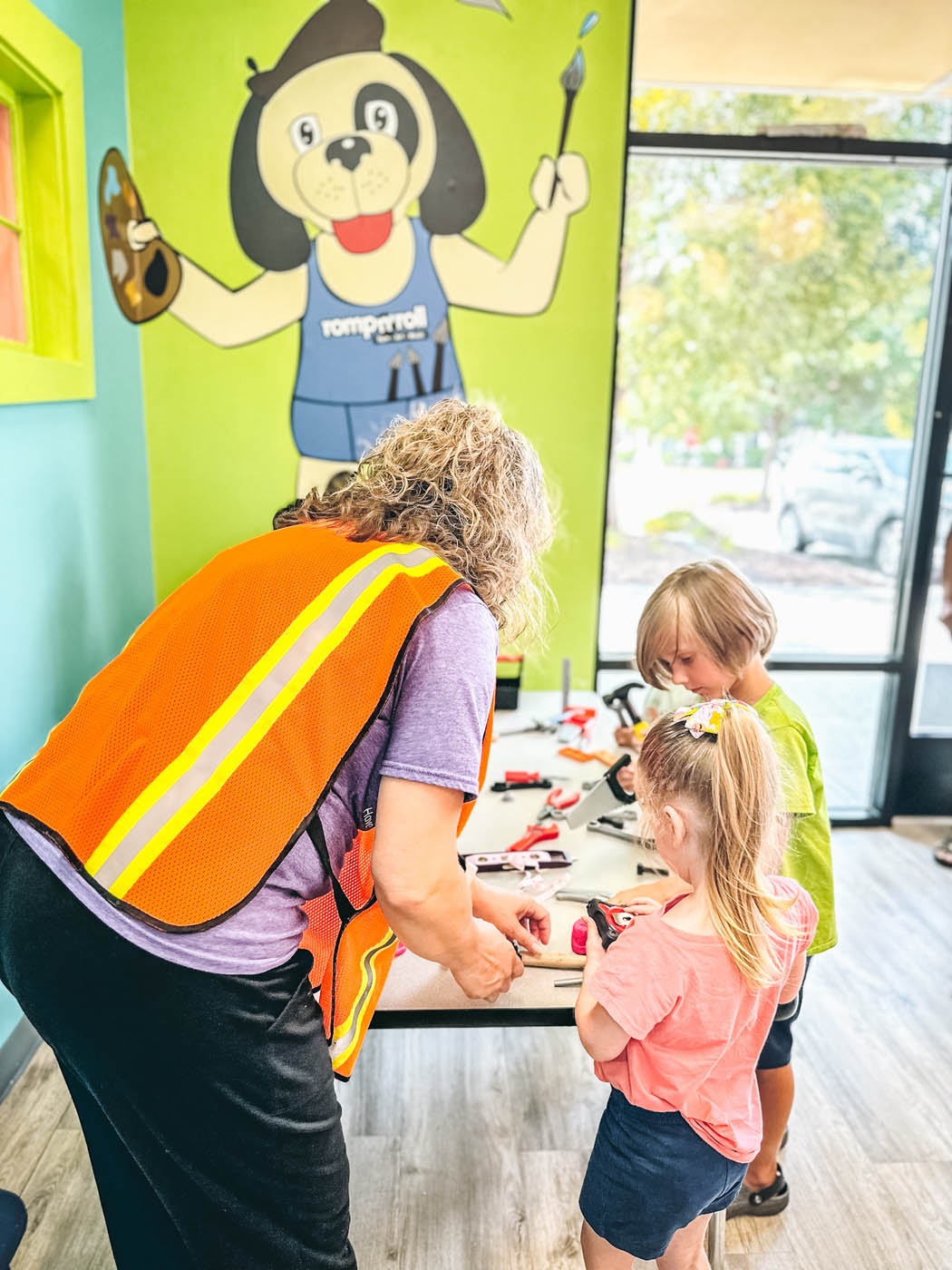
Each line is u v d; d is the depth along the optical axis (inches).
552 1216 62.3
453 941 37.2
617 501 116.4
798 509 118.0
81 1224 61.0
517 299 104.1
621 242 103.2
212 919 33.5
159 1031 34.5
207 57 96.8
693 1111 42.3
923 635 118.4
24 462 76.4
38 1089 73.7
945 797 123.2
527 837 60.2
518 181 101.2
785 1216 63.1
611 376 106.5
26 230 82.4
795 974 48.4
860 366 113.7
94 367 90.5
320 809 36.2
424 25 97.2
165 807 34.1
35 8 74.5
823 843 55.6
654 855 58.8
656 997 40.6
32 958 34.8
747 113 105.0
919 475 114.7
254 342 103.5
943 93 105.0
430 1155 67.3
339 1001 41.8
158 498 106.6
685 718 44.9
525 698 92.0
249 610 36.4
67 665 85.3
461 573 39.6
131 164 98.5
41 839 35.9
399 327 104.1
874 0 99.8
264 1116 36.1
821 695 121.6
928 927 98.4
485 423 41.6
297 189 100.2
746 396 114.3
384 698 35.7
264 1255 38.0
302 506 43.9
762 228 109.7
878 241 110.3
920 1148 69.1
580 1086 74.7
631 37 98.0
